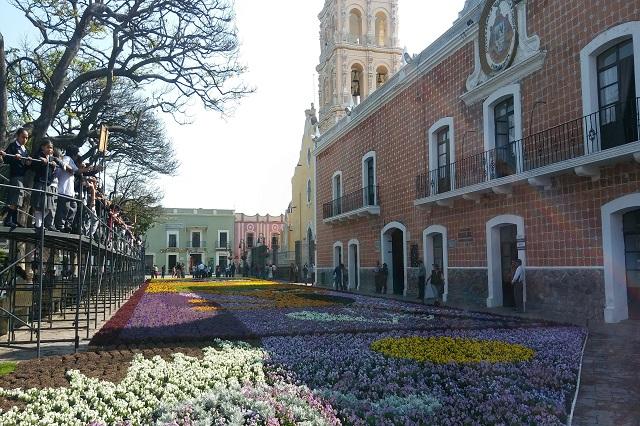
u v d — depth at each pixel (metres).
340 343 9.43
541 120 14.91
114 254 16.70
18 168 8.58
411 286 22.50
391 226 24.73
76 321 8.82
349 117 30.80
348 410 5.52
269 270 49.78
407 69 23.16
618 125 12.49
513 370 7.26
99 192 12.80
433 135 21.19
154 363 7.55
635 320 12.47
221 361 7.70
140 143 30.31
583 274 13.40
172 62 19.08
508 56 16.23
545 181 14.47
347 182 31.44
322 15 42.34
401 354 8.37
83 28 16.17
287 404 5.59
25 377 6.62
